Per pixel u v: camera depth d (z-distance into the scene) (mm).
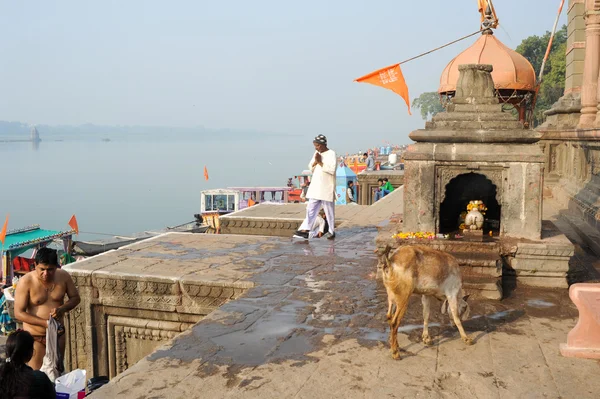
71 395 5230
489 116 7828
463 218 8484
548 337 5531
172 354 5172
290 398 4309
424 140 7941
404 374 4719
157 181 89062
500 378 4633
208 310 7586
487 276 6809
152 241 10352
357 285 7312
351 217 13336
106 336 8172
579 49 14930
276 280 7559
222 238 10680
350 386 4504
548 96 52562
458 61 14164
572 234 10461
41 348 5914
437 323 5938
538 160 7387
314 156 10469
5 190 75875
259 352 5199
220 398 4316
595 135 10359
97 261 8695
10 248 20000
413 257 5102
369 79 10062
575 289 5062
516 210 7574
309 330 5746
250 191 37594
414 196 7902
